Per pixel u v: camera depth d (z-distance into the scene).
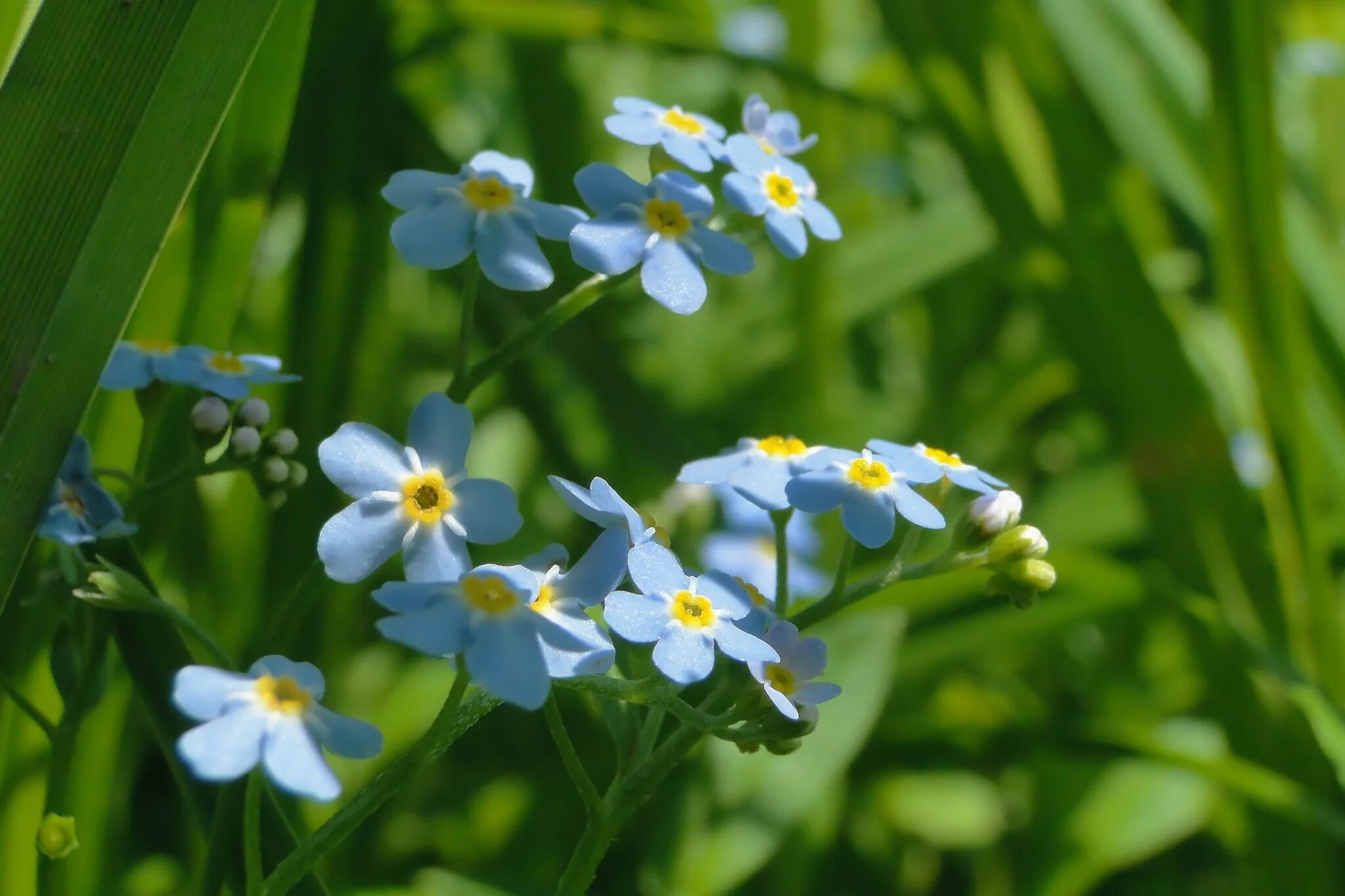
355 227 0.21
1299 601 0.21
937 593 0.22
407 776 0.15
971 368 0.33
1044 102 0.22
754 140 0.17
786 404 0.29
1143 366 0.22
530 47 0.27
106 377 0.16
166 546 0.18
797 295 0.28
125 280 0.15
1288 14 0.30
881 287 0.30
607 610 0.15
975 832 0.24
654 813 0.23
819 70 0.29
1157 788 0.25
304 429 0.21
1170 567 0.22
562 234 0.16
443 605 0.15
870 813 0.25
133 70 0.15
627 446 0.25
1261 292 0.21
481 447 0.28
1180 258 0.26
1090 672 0.28
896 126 0.33
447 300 0.29
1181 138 0.22
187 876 0.21
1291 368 0.21
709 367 0.30
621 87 0.34
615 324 0.28
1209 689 0.22
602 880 0.22
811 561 0.21
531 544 0.26
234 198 0.18
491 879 0.22
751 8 0.37
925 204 0.38
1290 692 0.21
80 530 0.16
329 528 0.15
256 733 0.15
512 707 0.25
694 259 0.16
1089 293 0.22
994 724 0.24
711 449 0.28
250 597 0.20
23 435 0.15
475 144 0.30
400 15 0.21
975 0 0.22
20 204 0.15
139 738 0.21
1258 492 0.22
